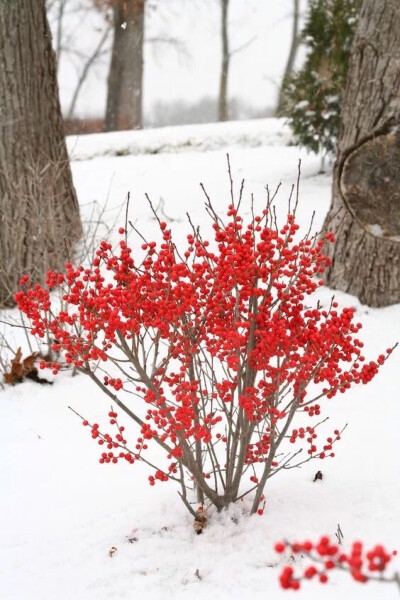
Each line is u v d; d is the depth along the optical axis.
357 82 4.94
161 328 2.20
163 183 8.57
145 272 2.32
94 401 3.94
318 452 3.17
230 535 2.51
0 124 5.61
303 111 7.90
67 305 4.56
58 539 2.63
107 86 18.55
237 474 2.60
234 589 2.16
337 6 7.61
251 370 2.49
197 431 2.31
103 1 18.91
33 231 5.42
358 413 3.55
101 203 7.91
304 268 2.41
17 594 2.28
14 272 5.43
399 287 4.84
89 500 2.93
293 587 1.26
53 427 3.67
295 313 2.47
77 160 10.94
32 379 4.20
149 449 3.38
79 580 2.32
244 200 7.59
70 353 2.25
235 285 2.35
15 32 5.61
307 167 8.77
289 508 2.65
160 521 2.67
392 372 4.01
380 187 4.80
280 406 3.68
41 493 3.02
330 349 2.34
